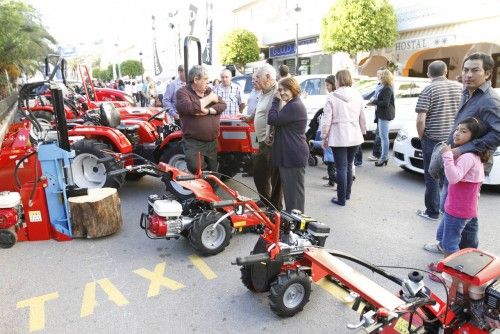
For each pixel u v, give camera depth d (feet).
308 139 24.17
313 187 20.52
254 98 19.92
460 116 11.24
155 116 22.71
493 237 14.23
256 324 9.58
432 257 12.86
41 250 13.30
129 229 15.12
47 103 37.06
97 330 9.35
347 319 9.75
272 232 9.97
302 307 9.81
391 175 22.72
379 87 24.67
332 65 57.98
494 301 6.82
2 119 42.04
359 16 42.39
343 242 13.97
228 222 13.05
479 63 10.38
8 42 58.08
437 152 11.43
